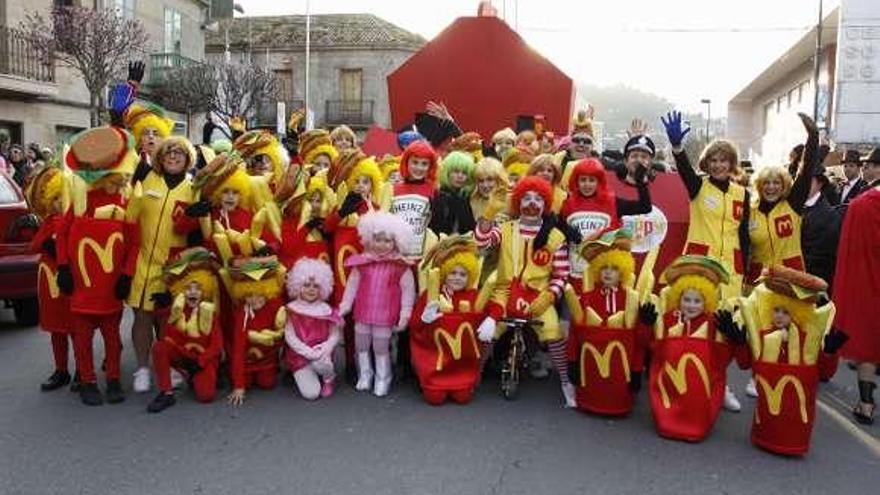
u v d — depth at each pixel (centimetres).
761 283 536
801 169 637
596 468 486
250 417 563
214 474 464
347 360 655
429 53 998
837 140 2511
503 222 628
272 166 695
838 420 597
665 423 541
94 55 2064
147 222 591
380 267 618
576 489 454
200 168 700
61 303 596
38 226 788
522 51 982
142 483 451
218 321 604
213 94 2992
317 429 541
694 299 542
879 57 2469
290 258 645
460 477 466
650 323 553
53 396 602
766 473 486
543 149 836
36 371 666
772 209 643
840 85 2508
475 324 598
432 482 458
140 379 616
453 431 543
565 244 607
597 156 821
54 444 506
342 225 647
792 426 511
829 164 1091
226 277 603
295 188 636
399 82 1009
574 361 587
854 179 895
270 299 607
